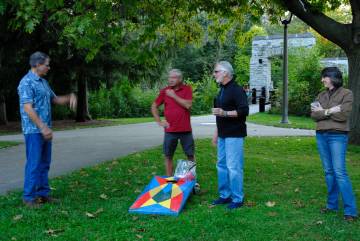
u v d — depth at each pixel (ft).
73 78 73.36
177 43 52.60
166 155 25.21
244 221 18.58
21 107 20.59
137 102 111.86
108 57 69.92
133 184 25.91
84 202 21.76
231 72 20.70
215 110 20.15
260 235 16.94
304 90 85.66
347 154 37.63
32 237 16.75
